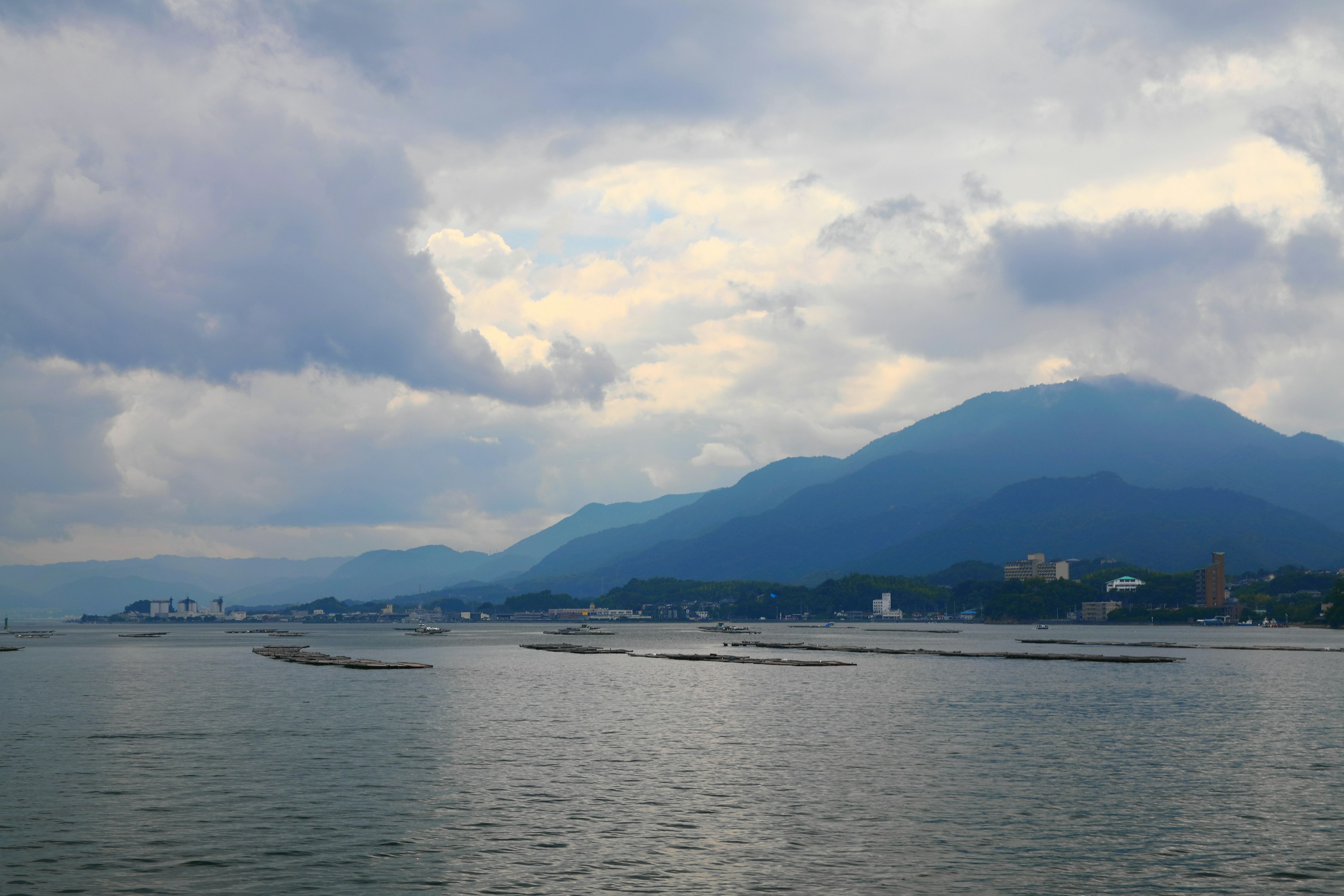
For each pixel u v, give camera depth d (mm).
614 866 49469
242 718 105438
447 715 108125
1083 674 172750
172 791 66000
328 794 65000
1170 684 152500
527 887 46312
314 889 46031
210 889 46000
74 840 53906
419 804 62062
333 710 113250
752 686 147625
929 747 84938
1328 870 49438
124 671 186500
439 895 45406
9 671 188625
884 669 189250
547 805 61906
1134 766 75750
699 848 52469
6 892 45500
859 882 47250
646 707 117188
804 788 67125
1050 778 70812
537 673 176875
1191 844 53625
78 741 88750
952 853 51844
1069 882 47438
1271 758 79375
